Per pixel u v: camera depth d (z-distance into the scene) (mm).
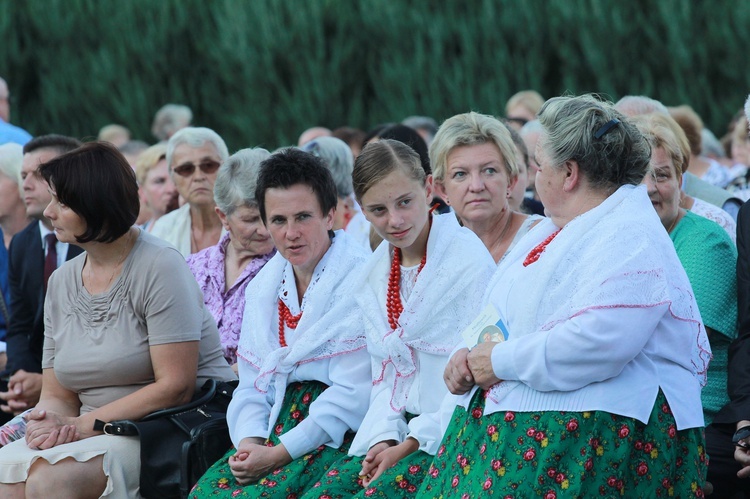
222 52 24906
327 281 7402
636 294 5586
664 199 7770
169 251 7953
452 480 5934
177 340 7758
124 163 7848
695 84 23328
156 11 25234
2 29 25219
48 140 10320
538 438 5672
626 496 5633
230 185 8719
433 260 6918
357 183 6867
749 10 22938
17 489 7461
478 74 24000
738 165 15141
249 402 7543
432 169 8125
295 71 24750
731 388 7211
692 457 5828
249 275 8875
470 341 6113
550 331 5695
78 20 25344
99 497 7527
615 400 5629
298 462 7137
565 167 5898
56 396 8234
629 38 23438
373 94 24953
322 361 7375
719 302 7605
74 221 7672
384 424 6855
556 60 24047
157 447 7531
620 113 5973
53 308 8180
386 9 24203
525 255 6180
